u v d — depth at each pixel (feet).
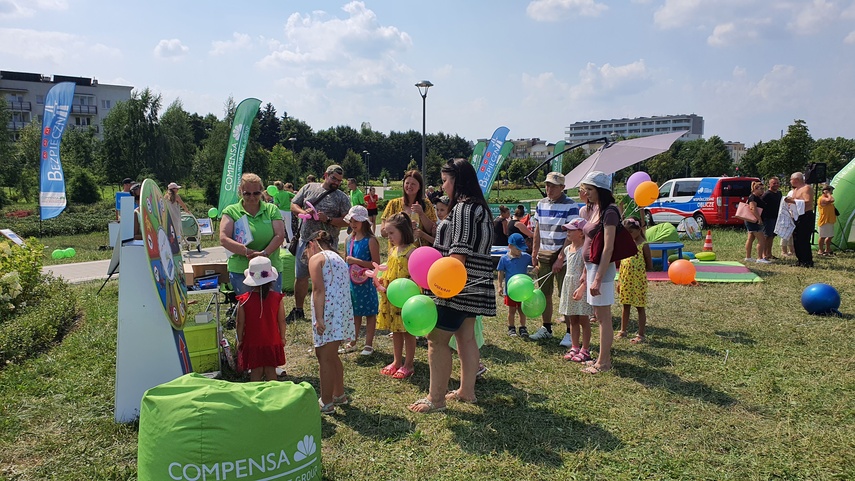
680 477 11.01
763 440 12.39
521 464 11.57
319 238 14.12
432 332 13.93
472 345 14.51
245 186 17.85
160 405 9.16
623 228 15.98
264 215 18.28
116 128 156.97
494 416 13.80
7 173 129.08
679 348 19.16
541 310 17.39
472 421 13.55
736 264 36.17
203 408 8.97
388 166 330.13
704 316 23.50
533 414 13.92
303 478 9.60
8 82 234.79
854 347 18.66
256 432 9.02
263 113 323.16
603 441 12.51
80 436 12.80
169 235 15.67
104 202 107.45
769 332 20.74
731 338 20.16
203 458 8.80
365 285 18.49
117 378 13.50
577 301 17.89
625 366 17.39
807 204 35.19
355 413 14.10
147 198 13.60
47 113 54.19
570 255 18.16
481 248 13.56
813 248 43.68
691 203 63.31
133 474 11.16
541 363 17.88
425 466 11.52
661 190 67.00
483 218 13.58
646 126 533.55
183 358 14.25
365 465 11.55
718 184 61.11
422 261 13.32
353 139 320.91
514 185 201.16
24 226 63.00
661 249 34.47
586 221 17.60
